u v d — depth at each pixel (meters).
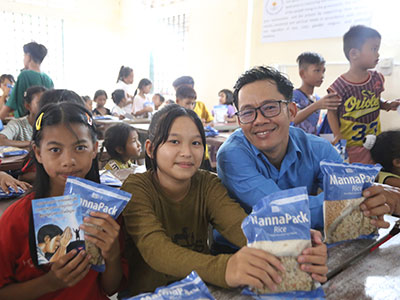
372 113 1.97
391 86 3.01
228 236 0.80
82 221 0.63
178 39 5.55
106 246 0.63
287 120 0.91
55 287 0.65
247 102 0.88
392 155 1.29
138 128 3.01
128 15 6.58
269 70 0.90
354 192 0.77
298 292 0.59
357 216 0.78
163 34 5.84
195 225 0.86
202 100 5.23
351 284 0.62
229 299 0.58
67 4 6.16
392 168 1.32
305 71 2.21
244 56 4.48
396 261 0.72
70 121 0.73
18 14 5.69
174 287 0.55
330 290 0.60
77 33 6.39
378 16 3.05
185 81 3.45
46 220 0.61
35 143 0.75
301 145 1.03
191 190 0.86
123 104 4.97
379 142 1.36
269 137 0.89
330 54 3.48
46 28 6.01
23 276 0.72
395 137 1.32
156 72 6.11
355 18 3.22
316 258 0.59
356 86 1.90
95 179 0.84
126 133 1.81
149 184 0.83
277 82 0.88
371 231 0.80
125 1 6.59
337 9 3.35
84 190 0.64
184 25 5.41
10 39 5.68
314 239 0.62
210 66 5.02
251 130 0.90
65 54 6.31
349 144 1.97
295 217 0.60
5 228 0.71
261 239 0.59
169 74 5.84
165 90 5.95
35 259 0.67
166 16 5.73
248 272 0.58
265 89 0.87
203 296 0.54
